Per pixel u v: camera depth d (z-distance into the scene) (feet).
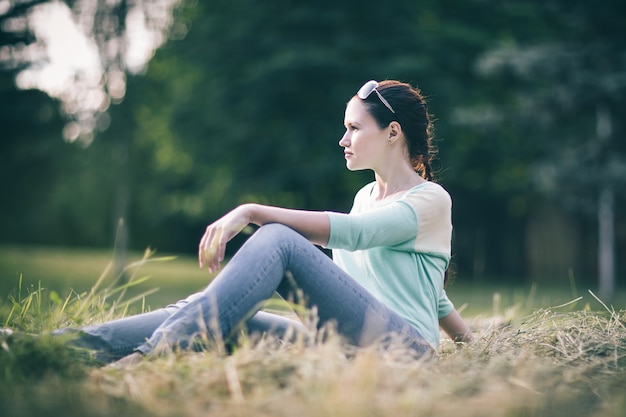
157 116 58.75
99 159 55.11
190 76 55.93
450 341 10.04
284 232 8.18
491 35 56.85
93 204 78.18
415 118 9.38
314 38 50.34
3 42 48.57
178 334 7.52
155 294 36.27
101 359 7.75
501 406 5.88
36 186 66.33
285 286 8.37
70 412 5.55
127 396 6.17
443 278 9.32
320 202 56.95
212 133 53.98
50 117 54.19
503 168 64.85
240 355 7.02
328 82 49.44
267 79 48.83
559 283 60.39
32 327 8.51
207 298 7.74
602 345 8.50
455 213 72.74
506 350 8.78
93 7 47.98
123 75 50.06
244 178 53.67
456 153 52.49
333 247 8.63
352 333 8.32
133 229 96.22
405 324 8.49
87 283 42.83
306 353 7.13
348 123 9.45
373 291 8.95
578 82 46.70
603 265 49.60
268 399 5.95
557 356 8.33
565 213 66.08
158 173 70.08
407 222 8.68
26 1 47.32
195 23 52.13
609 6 46.96
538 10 55.36
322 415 5.46
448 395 6.31
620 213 49.62
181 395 6.20
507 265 72.74
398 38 49.96
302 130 50.08
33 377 6.74
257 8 50.85
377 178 9.59
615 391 6.90
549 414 5.89
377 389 6.23
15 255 73.26
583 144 48.62
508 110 49.78
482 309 26.04
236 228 8.27
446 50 51.80
